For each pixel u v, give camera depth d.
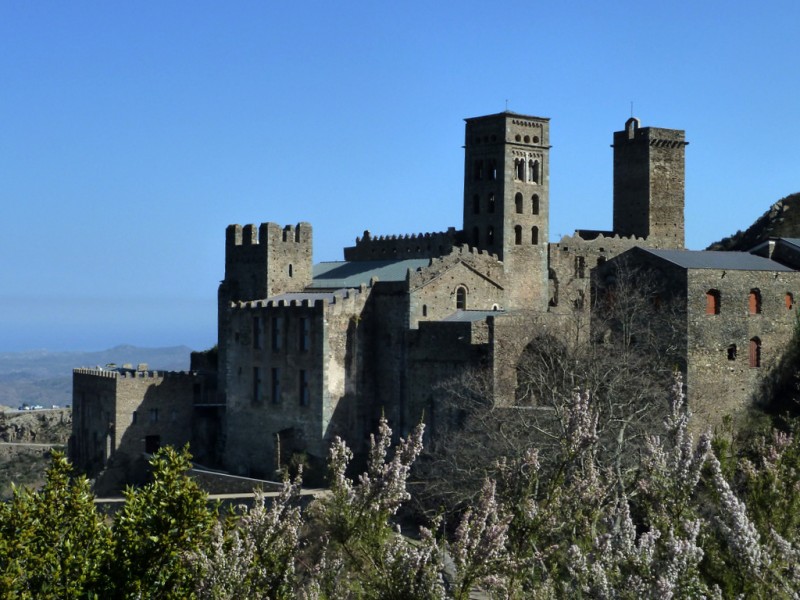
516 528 41.78
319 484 129.25
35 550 49.41
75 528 50.81
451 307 135.75
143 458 150.12
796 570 37.28
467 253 138.00
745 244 182.25
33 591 47.94
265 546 41.78
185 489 50.25
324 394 131.00
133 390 151.00
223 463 147.75
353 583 40.31
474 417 106.81
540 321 118.00
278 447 133.50
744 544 37.31
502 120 158.38
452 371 122.69
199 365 171.88
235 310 142.38
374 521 41.28
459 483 94.94
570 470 46.75
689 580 36.44
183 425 153.62
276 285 150.62
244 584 40.34
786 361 113.06
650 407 94.19
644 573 36.69
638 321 110.56
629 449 83.50
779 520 45.03
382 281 136.12
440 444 110.56
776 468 47.41
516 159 159.62
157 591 48.75
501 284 142.00
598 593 35.88
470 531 39.84
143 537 49.62
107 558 49.25
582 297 149.38
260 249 151.12
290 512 42.88
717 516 39.88
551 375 110.50
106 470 148.50
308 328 133.12
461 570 38.50
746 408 109.62
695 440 80.62
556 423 91.75
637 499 49.19
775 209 183.50
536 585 39.75
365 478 42.22
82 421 161.25
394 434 131.25
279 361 136.25
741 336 110.69
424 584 38.50
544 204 161.62
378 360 135.25
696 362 107.81
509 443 88.50
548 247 170.25
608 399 87.38
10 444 195.88
